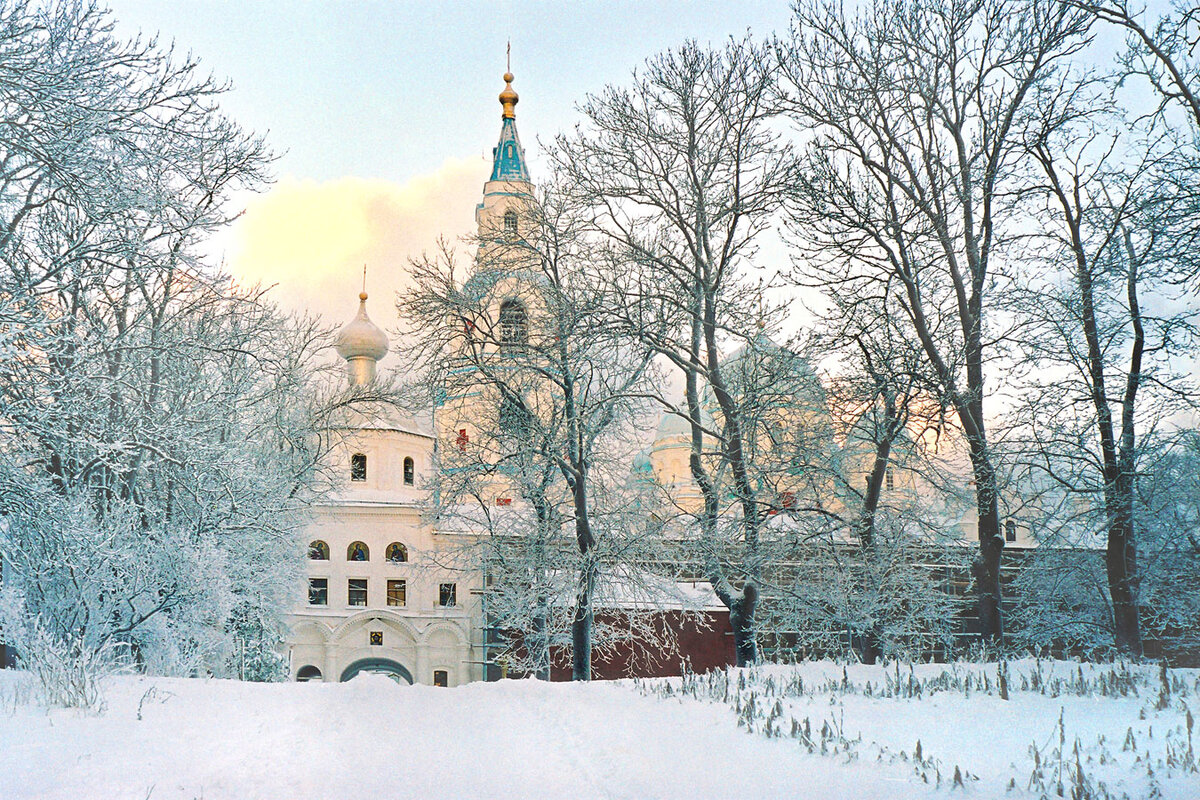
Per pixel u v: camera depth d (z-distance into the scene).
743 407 26.78
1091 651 24.48
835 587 25.22
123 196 19.80
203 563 23.78
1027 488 31.34
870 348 25.25
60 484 22.59
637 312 27.30
